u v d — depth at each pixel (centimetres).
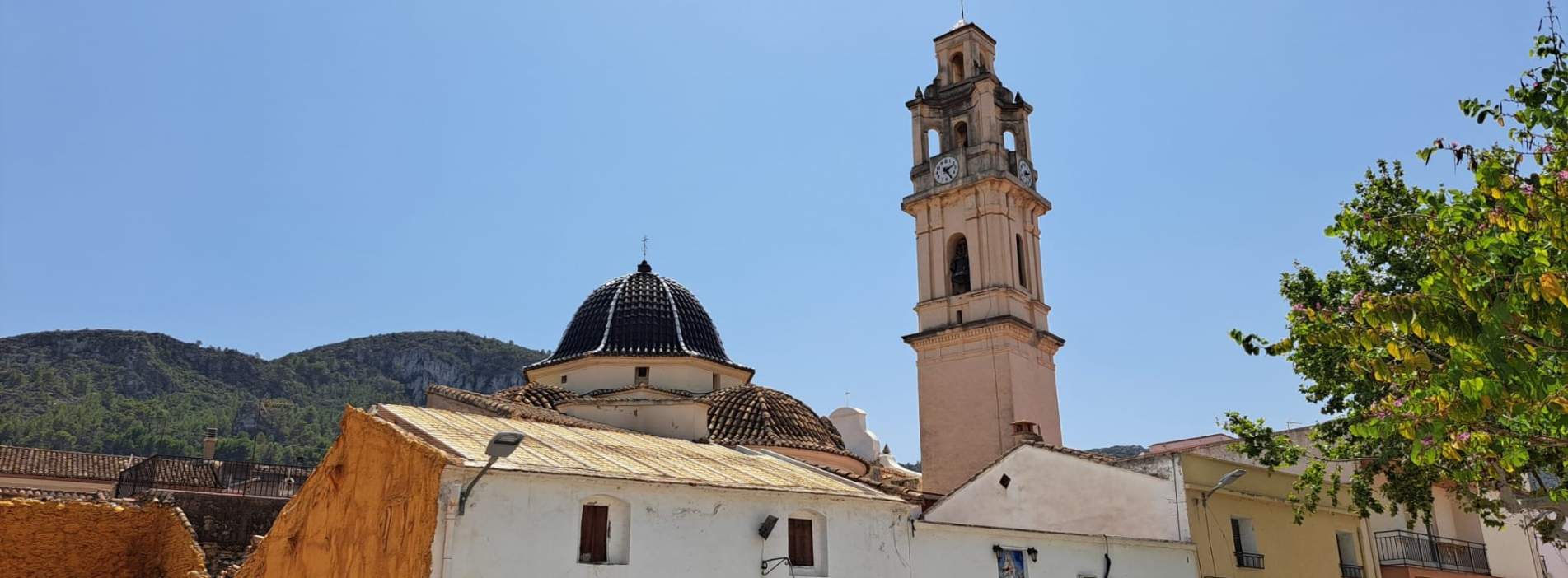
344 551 1830
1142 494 2748
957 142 5075
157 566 2781
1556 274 1182
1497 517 2630
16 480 4522
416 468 1628
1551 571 4306
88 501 2783
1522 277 1214
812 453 3578
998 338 4459
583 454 1888
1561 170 1375
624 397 3894
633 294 4528
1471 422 1392
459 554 1519
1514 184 1359
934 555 2184
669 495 1783
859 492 2114
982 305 4600
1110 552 2519
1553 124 1497
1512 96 1584
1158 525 2697
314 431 16562
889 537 2108
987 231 4719
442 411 2138
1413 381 1566
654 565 1720
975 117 4975
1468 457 1900
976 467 4325
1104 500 2819
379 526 1711
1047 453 2980
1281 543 2959
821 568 1969
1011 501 3009
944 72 5250
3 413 14288
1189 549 2622
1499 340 1252
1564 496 2062
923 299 4812
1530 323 1275
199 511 2908
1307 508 2689
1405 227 1577
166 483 4441
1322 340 1545
